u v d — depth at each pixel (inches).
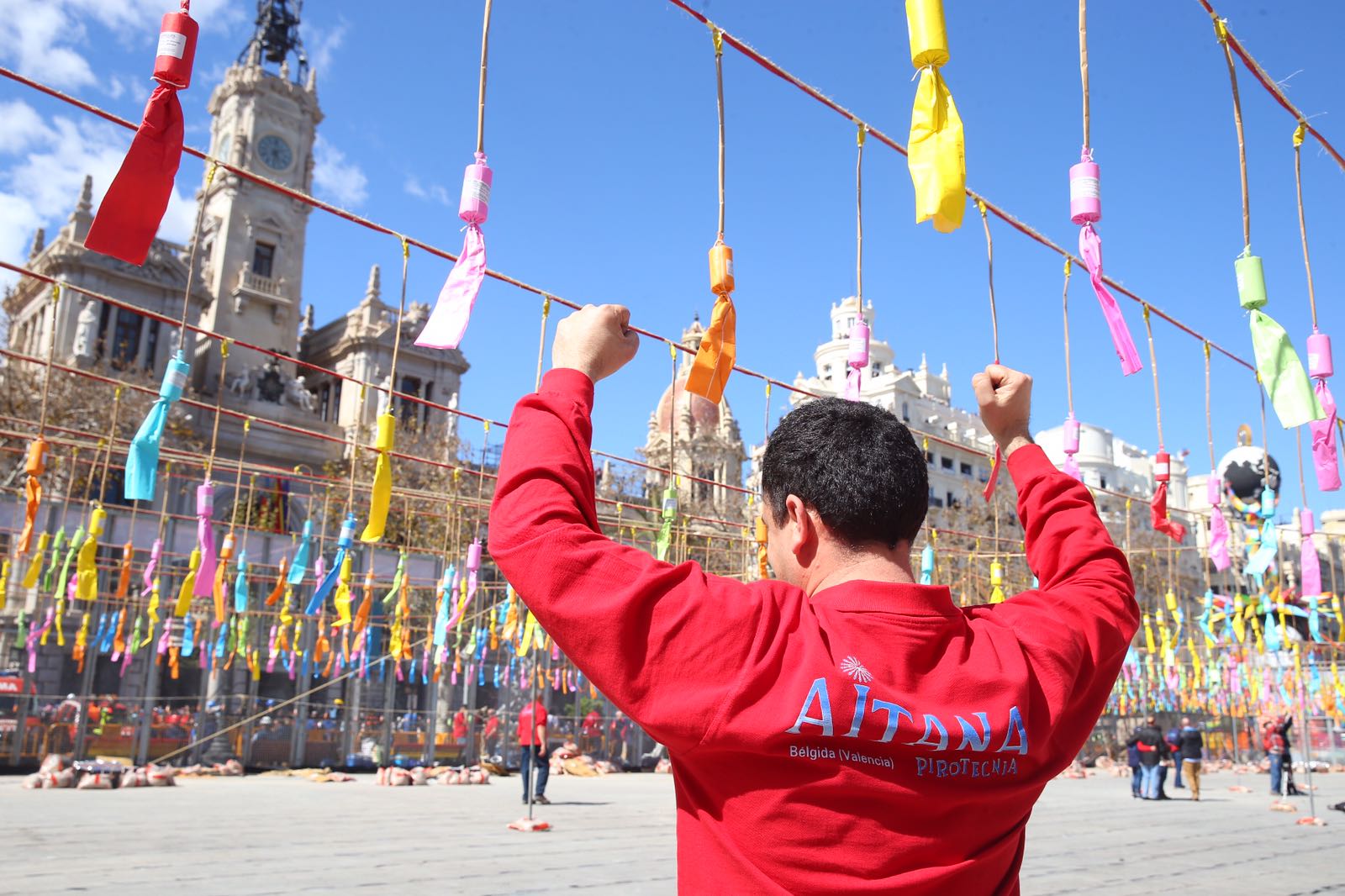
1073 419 180.4
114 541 801.6
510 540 59.3
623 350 73.1
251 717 837.8
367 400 2406.5
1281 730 842.2
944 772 54.9
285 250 2450.8
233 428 2016.5
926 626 59.1
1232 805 747.4
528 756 614.2
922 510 66.6
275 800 610.9
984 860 55.2
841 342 3002.0
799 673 54.7
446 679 967.6
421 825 486.0
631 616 55.6
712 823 55.7
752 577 628.1
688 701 54.0
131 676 970.7
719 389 127.2
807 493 65.4
